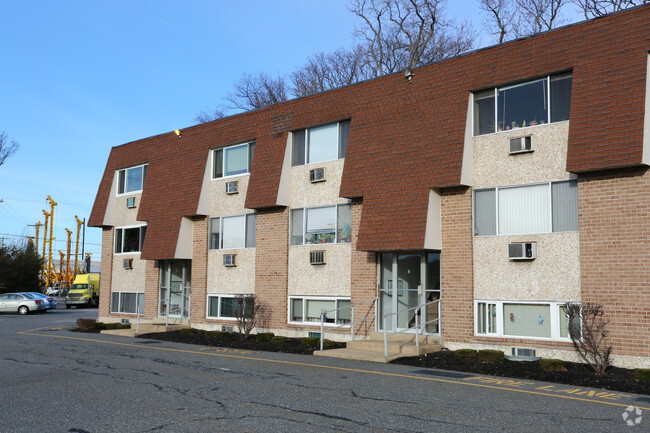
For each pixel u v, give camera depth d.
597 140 13.84
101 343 19.34
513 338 15.28
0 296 40.06
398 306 17.89
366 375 12.69
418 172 16.94
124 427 8.02
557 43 15.33
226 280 22.94
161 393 10.45
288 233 20.88
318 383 11.59
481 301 16.00
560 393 10.74
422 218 16.48
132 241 27.64
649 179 13.37
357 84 19.56
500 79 16.14
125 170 28.52
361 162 18.39
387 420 8.46
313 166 20.45
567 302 14.29
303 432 7.77
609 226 13.84
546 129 15.30
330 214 19.83
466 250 16.30
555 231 14.89
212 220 23.86
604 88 14.14
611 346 13.51
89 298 52.16
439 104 17.19
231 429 7.91
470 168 16.47
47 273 76.00
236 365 14.15
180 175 24.89
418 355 15.54
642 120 13.35
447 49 37.47
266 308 21.14
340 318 19.20
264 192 21.08
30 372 12.91
